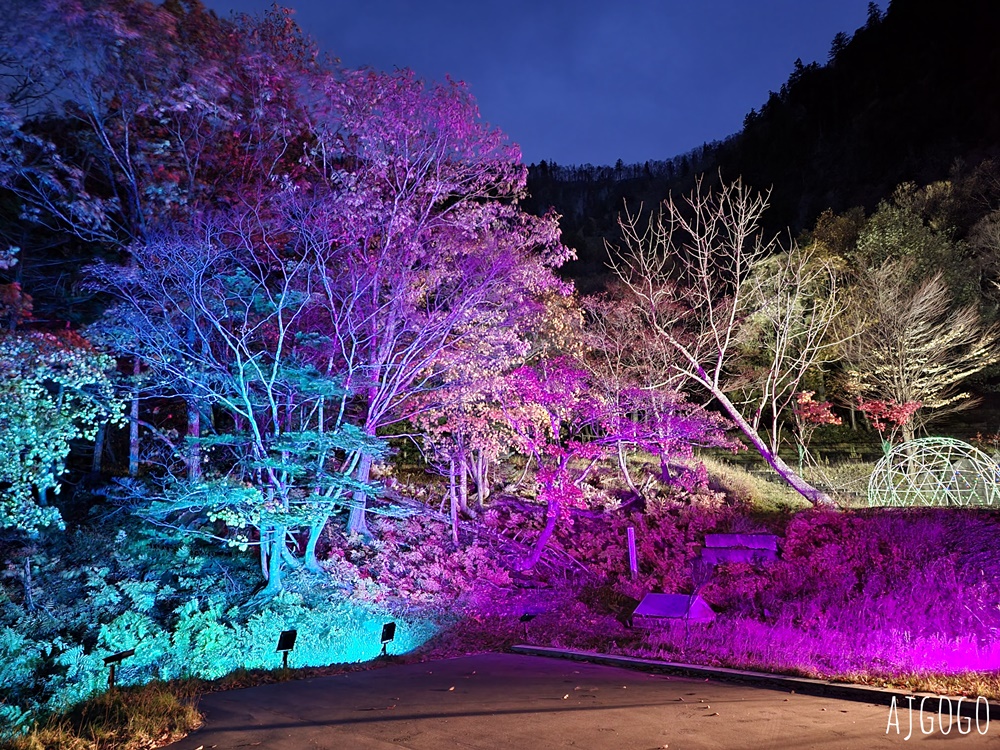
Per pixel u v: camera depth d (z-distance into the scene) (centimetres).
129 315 1290
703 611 1262
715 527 1808
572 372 1820
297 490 1428
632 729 602
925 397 2350
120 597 1295
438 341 1633
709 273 2367
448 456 1877
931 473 1772
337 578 1498
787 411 2883
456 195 1612
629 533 1644
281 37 1477
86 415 1142
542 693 787
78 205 1281
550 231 1630
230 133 1489
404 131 1470
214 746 591
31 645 1093
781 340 2270
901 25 6388
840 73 6869
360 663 1149
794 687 797
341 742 588
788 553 1461
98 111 1368
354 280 1448
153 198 1356
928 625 1009
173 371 1355
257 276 1461
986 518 1370
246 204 1409
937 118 4844
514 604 1550
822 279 2514
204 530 1631
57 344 1080
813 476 2222
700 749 536
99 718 679
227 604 1362
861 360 2386
